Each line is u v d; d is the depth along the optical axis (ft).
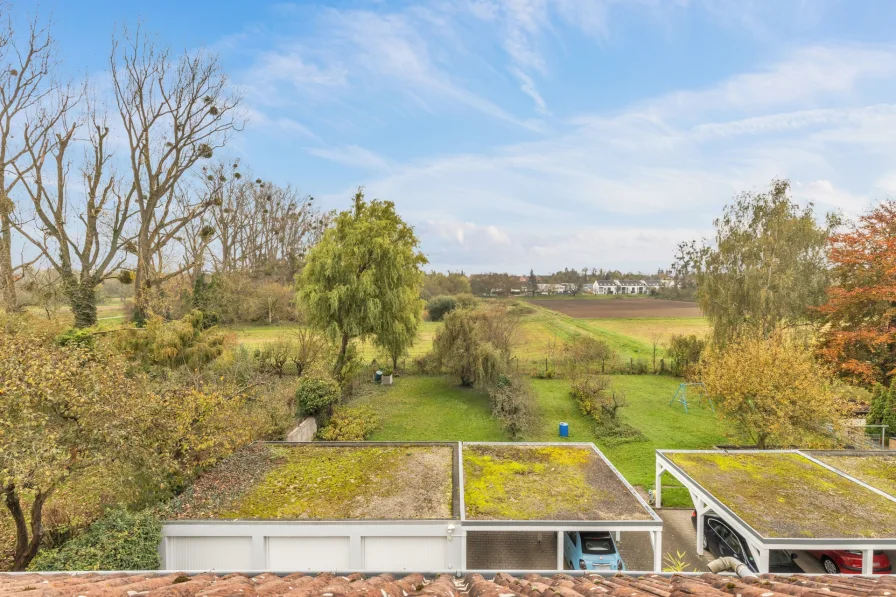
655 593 14.17
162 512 30.68
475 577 17.28
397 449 42.27
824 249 81.35
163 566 29.71
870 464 40.27
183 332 62.34
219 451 38.45
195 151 100.22
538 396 76.13
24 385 23.03
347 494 33.68
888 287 64.90
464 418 69.05
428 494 33.71
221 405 40.42
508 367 76.64
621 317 196.24
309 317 77.30
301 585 14.92
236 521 29.71
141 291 92.12
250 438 44.70
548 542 38.29
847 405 51.29
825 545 28.60
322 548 30.14
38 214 85.81
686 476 38.04
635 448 58.65
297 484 35.27
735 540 33.81
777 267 82.69
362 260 75.51
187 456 34.68
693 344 93.76
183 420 34.35
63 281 87.56
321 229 204.33
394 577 18.02
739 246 85.81
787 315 80.89
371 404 74.28
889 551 33.88
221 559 29.81
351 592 13.71
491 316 87.40
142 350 59.47
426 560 30.09
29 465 21.91
